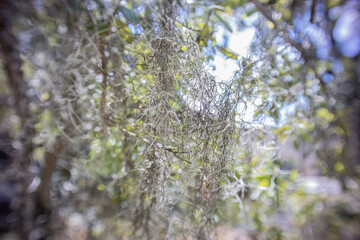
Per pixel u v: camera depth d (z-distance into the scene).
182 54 0.55
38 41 0.45
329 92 0.69
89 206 0.61
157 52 0.52
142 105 0.56
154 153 0.54
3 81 0.49
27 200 0.50
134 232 0.56
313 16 0.63
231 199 0.69
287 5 0.66
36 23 0.43
